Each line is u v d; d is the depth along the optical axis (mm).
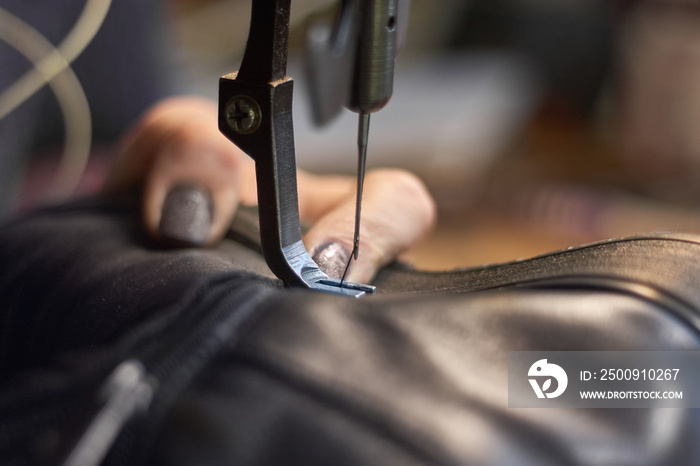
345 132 1558
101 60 672
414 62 1799
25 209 616
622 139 1929
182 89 816
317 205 448
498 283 238
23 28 602
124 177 413
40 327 266
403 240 354
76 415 172
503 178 1823
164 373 177
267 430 163
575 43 2104
